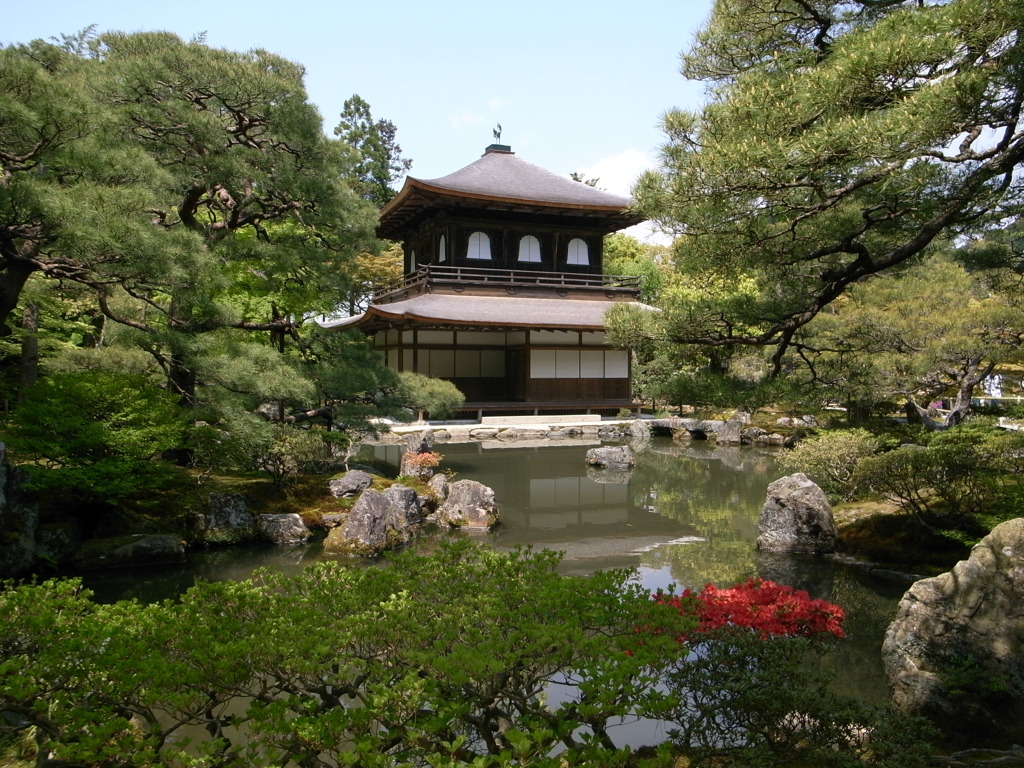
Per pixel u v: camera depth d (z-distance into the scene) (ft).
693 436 93.61
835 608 18.69
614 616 14.99
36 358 54.44
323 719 11.56
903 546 35.70
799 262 26.32
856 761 15.37
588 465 69.62
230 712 20.40
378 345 111.55
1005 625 19.94
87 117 29.86
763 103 21.02
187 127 41.52
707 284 28.19
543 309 101.09
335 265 50.67
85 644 13.96
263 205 48.60
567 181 115.14
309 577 18.16
